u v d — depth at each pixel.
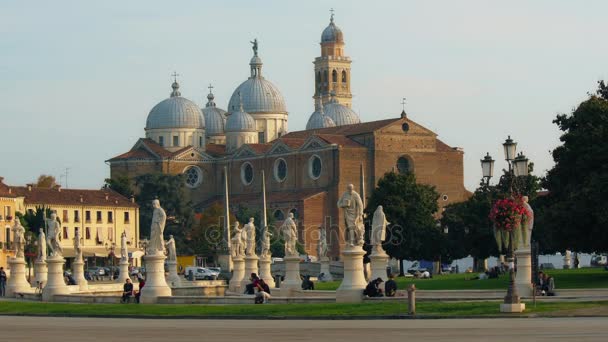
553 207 128.62
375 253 107.69
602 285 112.81
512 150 84.06
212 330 67.31
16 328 71.56
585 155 127.25
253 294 104.19
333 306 83.44
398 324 69.06
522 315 72.88
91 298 107.88
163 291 99.75
